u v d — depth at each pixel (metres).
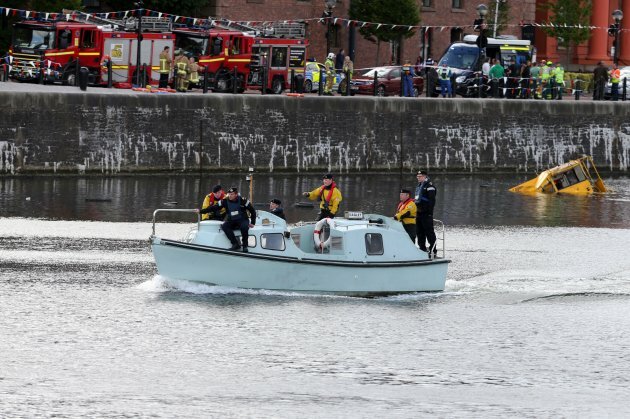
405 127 128.75
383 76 140.12
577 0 191.12
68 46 126.44
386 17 165.62
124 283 69.44
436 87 140.75
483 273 77.06
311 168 124.56
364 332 61.97
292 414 50.81
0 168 111.56
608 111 139.25
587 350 60.88
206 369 55.78
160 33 128.62
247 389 53.50
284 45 136.75
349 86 131.38
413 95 135.50
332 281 66.81
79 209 96.44
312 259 66.44
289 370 56.19
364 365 57.31
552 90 145.38
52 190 105.62
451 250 85.12
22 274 71.31
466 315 66.06
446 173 131.00
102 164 115.31
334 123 125.31
